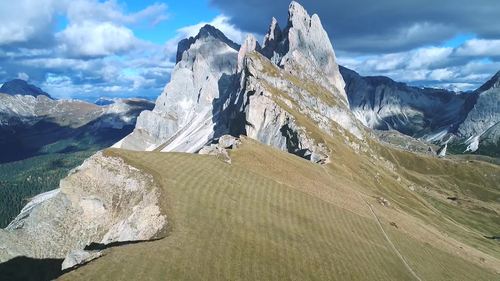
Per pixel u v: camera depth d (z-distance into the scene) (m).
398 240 94.06
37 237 84.25
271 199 88.69
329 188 118.31
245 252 63.31
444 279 82.56
